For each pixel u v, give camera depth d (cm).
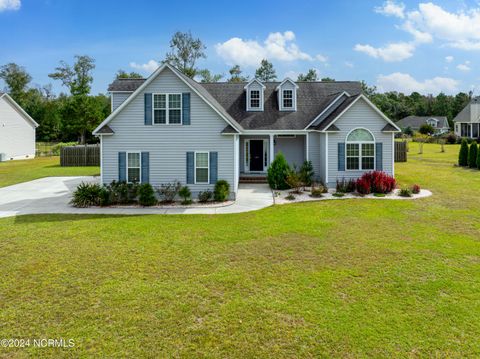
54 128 7006
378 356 471
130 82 2222
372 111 1883
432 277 728
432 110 10100
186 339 512
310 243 964
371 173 1830
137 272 764
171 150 1678
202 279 725
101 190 1563
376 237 1018
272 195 1791
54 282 712
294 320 562
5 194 1841
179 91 1659
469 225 1145
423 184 1995
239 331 532
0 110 3903
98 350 487
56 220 1255
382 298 636
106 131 1652
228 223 1202
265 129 2156
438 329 534
